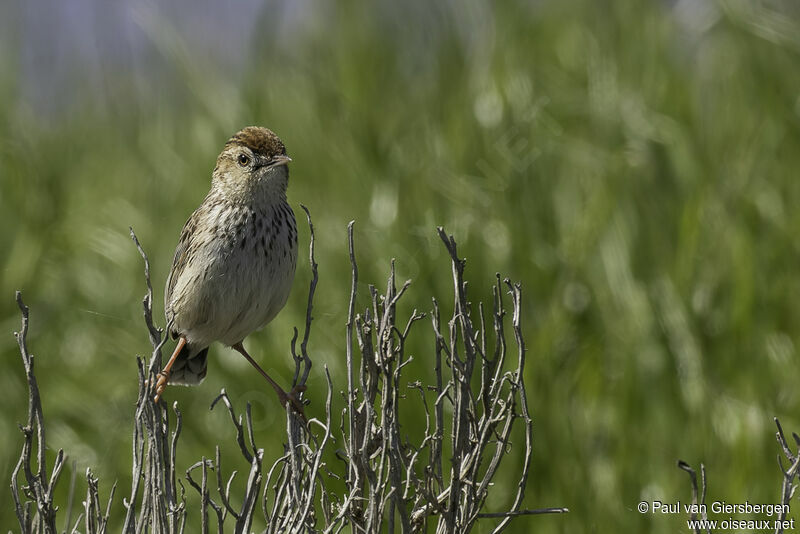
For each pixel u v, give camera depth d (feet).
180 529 19.66
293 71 46.60
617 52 46.39
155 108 49.26
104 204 48.24
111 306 45.52
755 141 44.83
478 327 38.06
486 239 40.47
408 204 41.50
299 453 20.51
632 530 36.19
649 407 39.11
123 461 40.14
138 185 48.75
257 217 28.02
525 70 44.91
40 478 20.21
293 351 20.89
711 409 38.68
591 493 36.47
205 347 29.86
